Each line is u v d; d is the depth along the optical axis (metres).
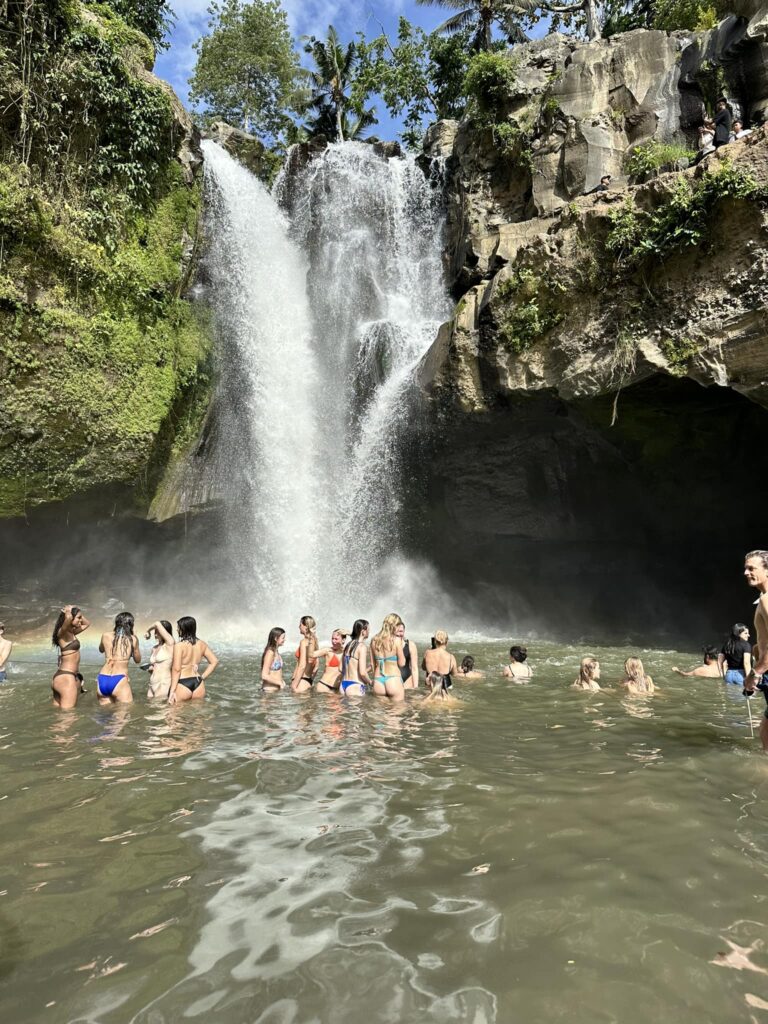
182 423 17.03
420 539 20.52
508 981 2.21
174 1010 2.05
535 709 7.16
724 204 11.70
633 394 13.69
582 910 2.65
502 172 20.20
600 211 13.44
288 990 2.16
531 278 14.63
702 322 12.09
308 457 20.25
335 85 35.94
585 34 28.73
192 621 7.90
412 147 33.41
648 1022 2.01
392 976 2.23
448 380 16.70
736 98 15.33
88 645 14.90
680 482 16.73
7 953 2.38
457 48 30.14
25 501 13.91
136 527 16.59
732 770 4.62
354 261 23.20
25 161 13.30
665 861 3.11
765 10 14.38
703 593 18.78
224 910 2.67
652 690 8.37
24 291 13.15
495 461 18.23
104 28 15.19
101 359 14.39
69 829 3.52
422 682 9.18
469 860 3.12
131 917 2.62
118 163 15.19
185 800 3.97
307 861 3.12
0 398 12.99
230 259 19.55
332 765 4.76
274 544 19.34
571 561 20.28
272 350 20.25
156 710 6.98
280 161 24.62
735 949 2.40
